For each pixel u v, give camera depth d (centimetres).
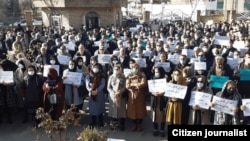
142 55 1159
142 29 2248
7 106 945
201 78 771
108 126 926
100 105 905
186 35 1669
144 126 939
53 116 886
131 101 871
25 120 970
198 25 2689
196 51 1134
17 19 5591
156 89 837
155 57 1116
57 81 904
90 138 509
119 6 3741
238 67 973
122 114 887
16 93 949
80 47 1186
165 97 841
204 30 2280
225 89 731
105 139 524
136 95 869
